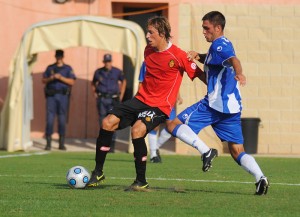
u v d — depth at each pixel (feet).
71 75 210.79
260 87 218.59
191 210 84.74
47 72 210.38
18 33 231.71
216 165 165.99
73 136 230.27
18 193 99.45
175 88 100.89
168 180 124.06
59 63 210.38
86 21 203.92
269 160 188.44
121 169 147.64
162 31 99.09
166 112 100.78
